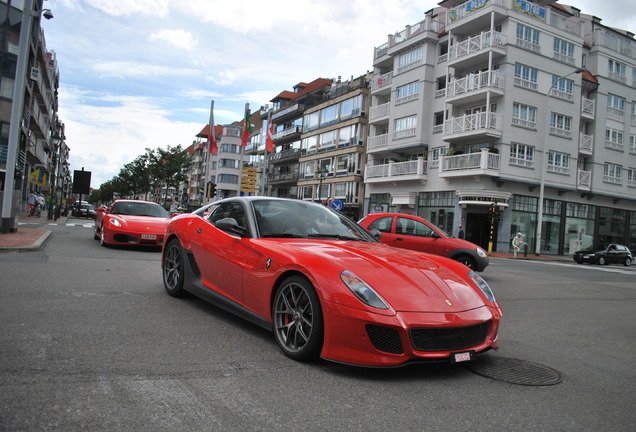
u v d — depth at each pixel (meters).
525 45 29.16
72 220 31.41
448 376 3.29
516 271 13.65
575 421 2.65
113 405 2.45
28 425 2.16
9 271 6.45
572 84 31.52
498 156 27.95
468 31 31.16
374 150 37.56
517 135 28.67
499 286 9.52
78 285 5.82
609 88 34.69
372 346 3.01
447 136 30.20
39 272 6.58
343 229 4.76
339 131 43.59
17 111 12.16
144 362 3.15
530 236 29.89
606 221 34.81
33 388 2.59
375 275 3.33
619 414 2.80
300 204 5.02
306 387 2.88
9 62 28.88
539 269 15.61
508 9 28.53
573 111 31.53
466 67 31.11
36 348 3.28
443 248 10.13
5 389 2.55
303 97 53.59
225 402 2.58
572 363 3.94
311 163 48.06
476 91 28.48
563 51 31.09
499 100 28.44
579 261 26.58
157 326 4.13
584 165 34.16
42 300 4.82
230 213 4.88
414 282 3.37
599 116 33.97
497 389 3.09
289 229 4.43
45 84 46.94
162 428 2.23
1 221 12.05
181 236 5.40
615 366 3.96
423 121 32.91
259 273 3.88
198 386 2.79
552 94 30.33
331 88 47.31
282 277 3.67
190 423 2.29
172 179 64.31
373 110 38.56
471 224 29.83
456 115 31.16
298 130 52.84
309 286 3.35
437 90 32.78
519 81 28.86
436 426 2.44
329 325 3.15
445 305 3.23
